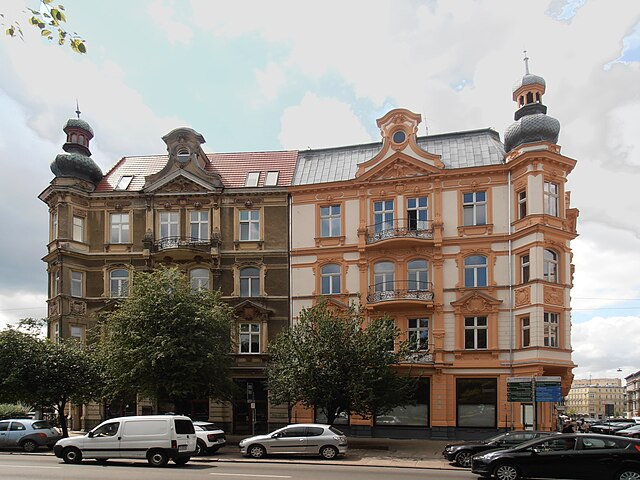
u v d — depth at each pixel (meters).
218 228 36.59
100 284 36.84
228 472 18.61
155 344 26.83
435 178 33.97
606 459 16.28
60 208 36.41
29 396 28.42
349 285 34.75
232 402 31.75
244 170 38.97
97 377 29.91
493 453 17.33
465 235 33.25
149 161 40.97
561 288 31.30
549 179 31.73
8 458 23.42
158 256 36.44
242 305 35.41
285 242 36.19
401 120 35.28
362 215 35.06
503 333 31.92
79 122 38.66
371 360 26.88
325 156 38.78
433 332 32.97
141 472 18.53
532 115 32.44
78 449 21.48
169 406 35.09
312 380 26.58
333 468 20.28
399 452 25.78
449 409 31.86
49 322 36.53
